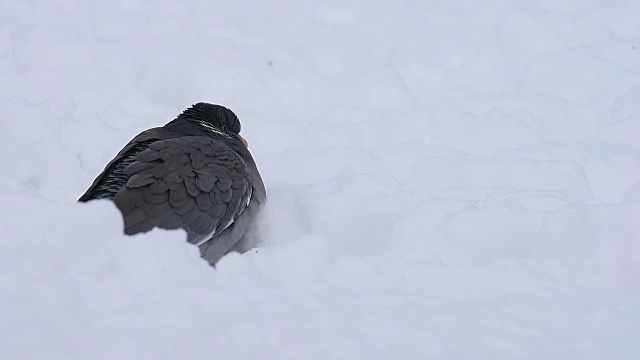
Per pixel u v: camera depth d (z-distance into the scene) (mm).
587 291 8359
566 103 15703
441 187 12445
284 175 12984
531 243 9992
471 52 17328
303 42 17562
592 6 18578
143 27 17578
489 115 15023
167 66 16250
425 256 9672
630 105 15406
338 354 6797
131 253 7613
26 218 7805
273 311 7324
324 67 17000
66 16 17703
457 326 7301
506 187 11977
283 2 18812
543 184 12375
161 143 10398
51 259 7438
